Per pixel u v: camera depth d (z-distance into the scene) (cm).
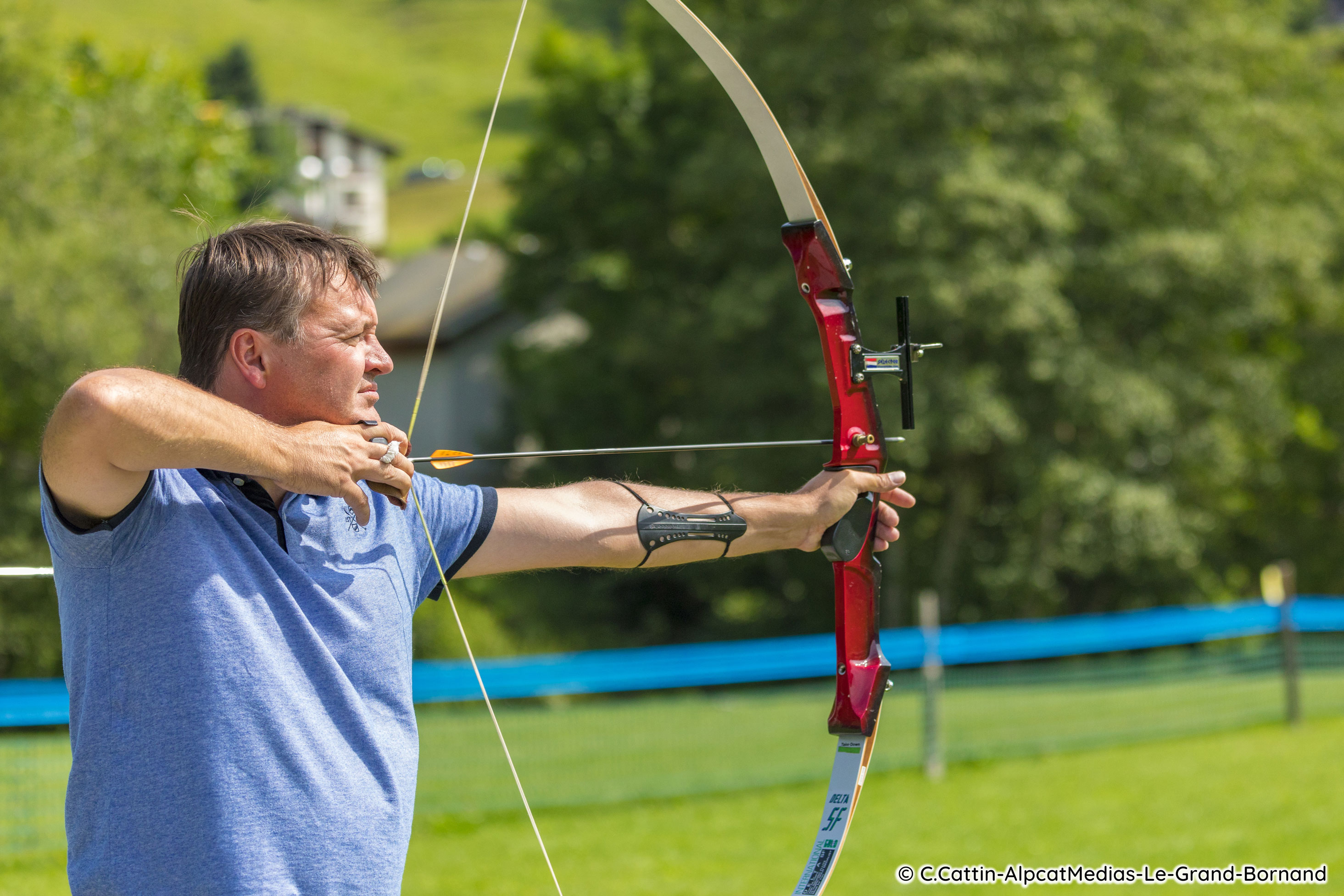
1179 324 3353
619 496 390
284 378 320
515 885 1157
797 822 1425
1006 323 2934
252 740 290
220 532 302
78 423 264
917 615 3612
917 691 2144
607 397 3950
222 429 278
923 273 2919
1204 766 1633
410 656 337
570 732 1930
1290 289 3522
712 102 3681
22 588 2458
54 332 2288
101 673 293
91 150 2733
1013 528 3569
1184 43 3334
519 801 1520
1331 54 4175
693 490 404
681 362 3606
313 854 294
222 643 292
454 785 1579
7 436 2464
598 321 3981
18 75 2609
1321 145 3809
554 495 382
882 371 423
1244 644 3105
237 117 4388
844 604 428
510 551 367
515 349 4228
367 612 319
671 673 1636
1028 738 1825
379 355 339
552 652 3272
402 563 339
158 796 286
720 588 3825
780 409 3391
